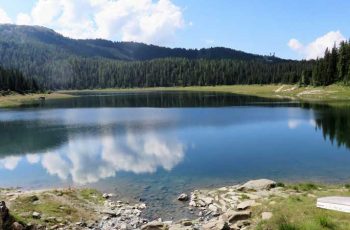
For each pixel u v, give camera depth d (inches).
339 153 1702.8
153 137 2223.2
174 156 1707.7
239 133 2319.1
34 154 1823.3
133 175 1396.4
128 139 2169.0
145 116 3373.5
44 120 3203.7
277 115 3230.8
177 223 868.0
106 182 1310.3
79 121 3083.2
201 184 1259.2
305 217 725.9
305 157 1636.3
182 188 1214.9
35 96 7071.9
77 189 1193.4
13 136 2359.7
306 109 3698.3
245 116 3201.3
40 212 901.8
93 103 5442.9
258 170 1429.6
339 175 1330.0
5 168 1557.6
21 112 4074.8
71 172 1466.5
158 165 1545.3
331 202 759.7
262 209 848.9
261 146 1900.8
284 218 737.6
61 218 886.4
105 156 1740.9
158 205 1039.0
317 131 2333.9
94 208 999.6
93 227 861.8
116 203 1055.6
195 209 992.2
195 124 2751.0
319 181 1254.9
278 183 1149.1
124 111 3932.1
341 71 5743.1
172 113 3580.2
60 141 2155.5
